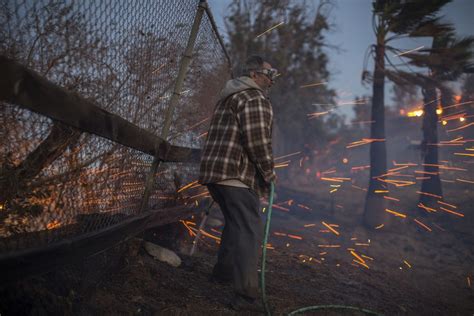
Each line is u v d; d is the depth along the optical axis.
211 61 4.77
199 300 3.04
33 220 1.85
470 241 8.88
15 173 1.75
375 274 5.22
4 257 1.44
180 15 3.31
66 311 2.08
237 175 3.05
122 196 2.72
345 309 3.39
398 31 10.12
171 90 3.44
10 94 1.35
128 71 2.45
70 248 1.87
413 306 4.02
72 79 1.92
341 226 9.93
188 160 4.34
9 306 1.85
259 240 3.06
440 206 11.57
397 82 10.47
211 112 5.13
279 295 3.53
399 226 10.24
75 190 2.09
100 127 1.99
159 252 3.75
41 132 1.80
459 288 5.20
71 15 1.81
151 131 3.09
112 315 2.43
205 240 5.32
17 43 1.64
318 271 4.71
